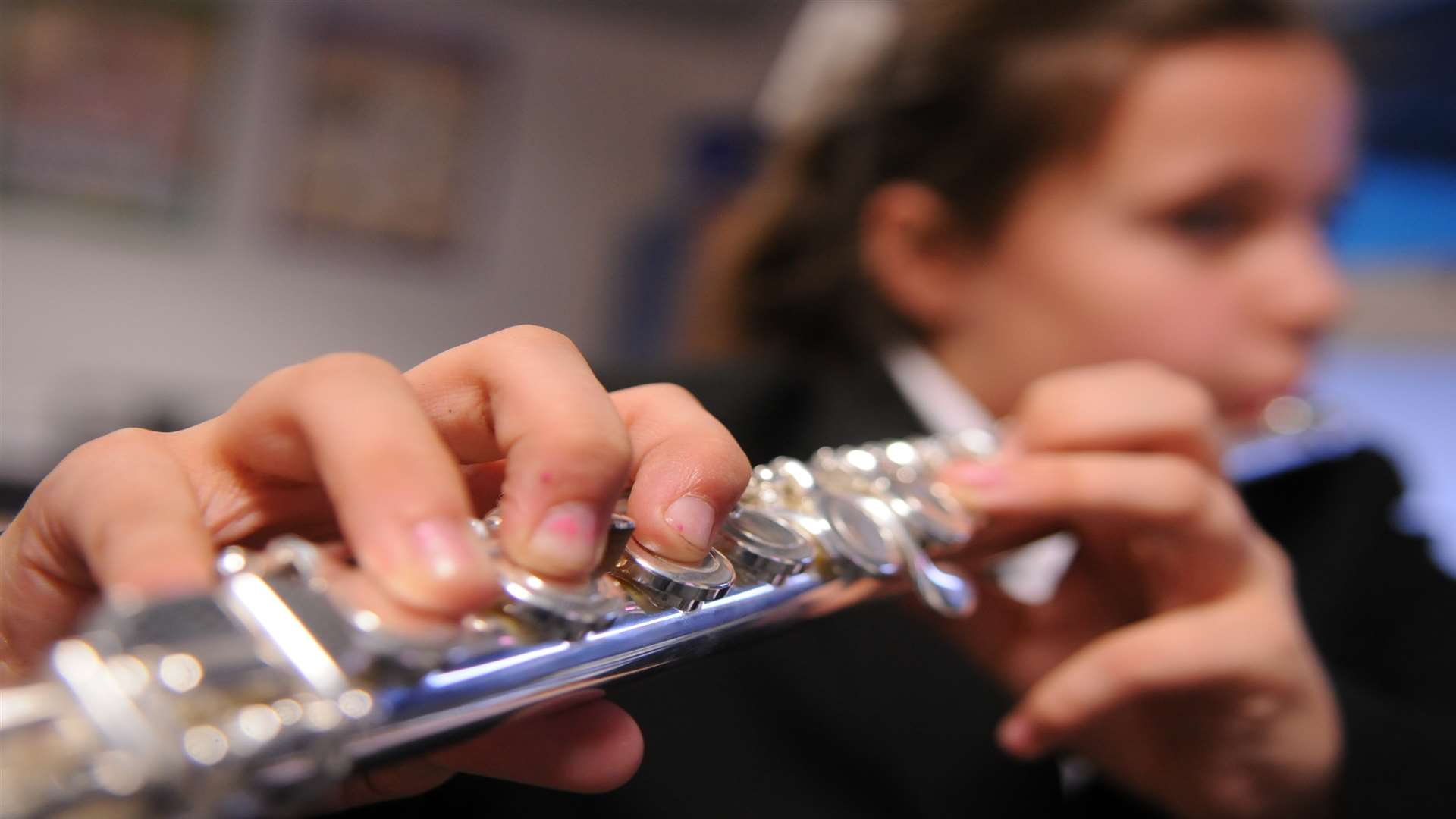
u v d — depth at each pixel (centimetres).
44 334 217
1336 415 83
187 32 222
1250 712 55
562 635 42
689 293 137
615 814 64
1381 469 94
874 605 50
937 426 91
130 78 219
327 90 236
